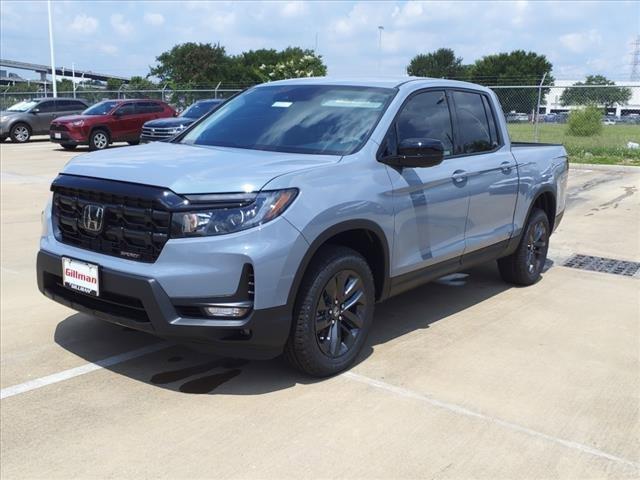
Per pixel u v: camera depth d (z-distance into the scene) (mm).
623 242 8383
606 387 4105
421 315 5453
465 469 3160
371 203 4168
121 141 22375
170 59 70938
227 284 3533
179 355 4480
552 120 24375
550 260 7492
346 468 3145
